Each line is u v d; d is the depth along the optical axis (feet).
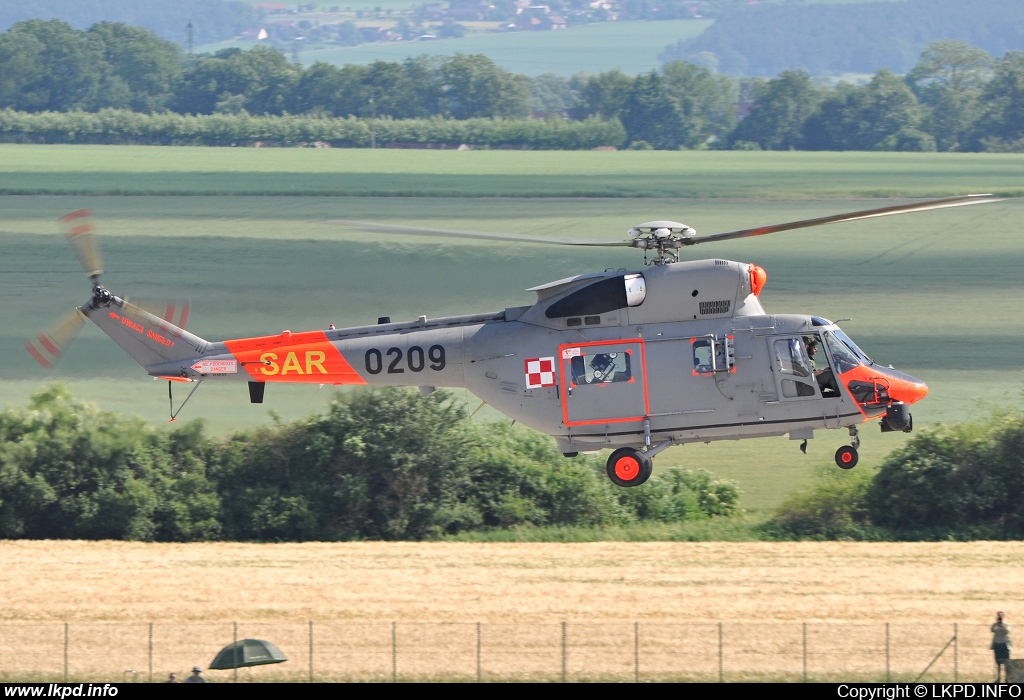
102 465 411.54
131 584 338.34
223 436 447.01
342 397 429.79
